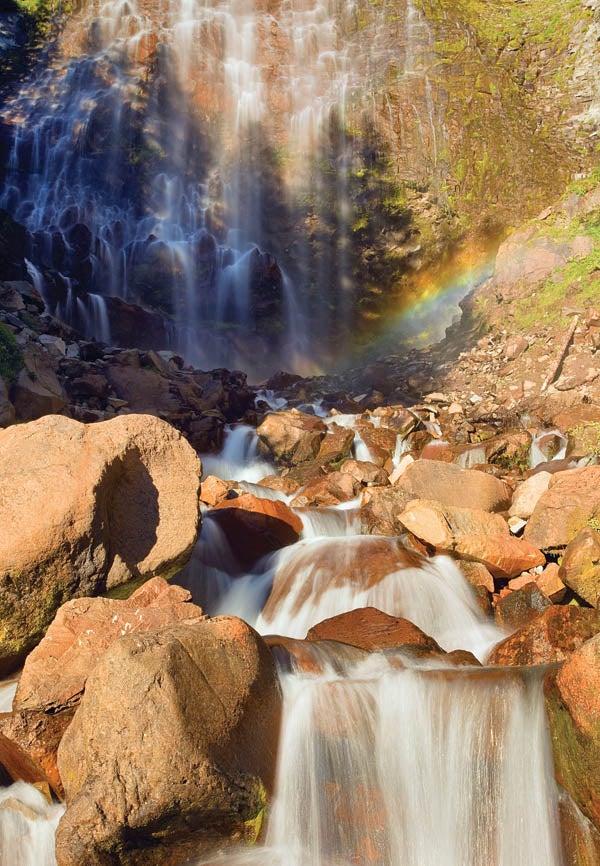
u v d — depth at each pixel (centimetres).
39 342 1122
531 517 741
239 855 421
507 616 664
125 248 1914
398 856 440
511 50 2211
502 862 432
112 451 563
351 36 2323
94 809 377
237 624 443
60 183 2033
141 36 2231
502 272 1484
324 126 2170
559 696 420
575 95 2098
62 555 526
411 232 2080
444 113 2133
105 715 395
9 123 2056
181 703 391
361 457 1048
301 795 438
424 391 1318
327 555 709
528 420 1109
